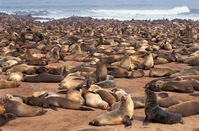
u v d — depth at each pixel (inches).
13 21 2308.1
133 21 2361.0
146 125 362.6
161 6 3914.9
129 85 565.9
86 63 758.5
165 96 446.6
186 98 425.7
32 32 1485.0
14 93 512.7
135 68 699.4
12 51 912.3
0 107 389.7
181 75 594.2
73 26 1967.3
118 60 769.6
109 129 318.0
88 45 1041.5
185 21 2289.6
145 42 1143.6
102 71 559.5
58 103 430.9
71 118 394.3
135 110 422.3
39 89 536.7
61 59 847.1
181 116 374.3
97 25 2055.9
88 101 436.5
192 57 804.0
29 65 722.2
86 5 4439.0
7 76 639.8
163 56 826.8
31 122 382.9
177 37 1352.1
